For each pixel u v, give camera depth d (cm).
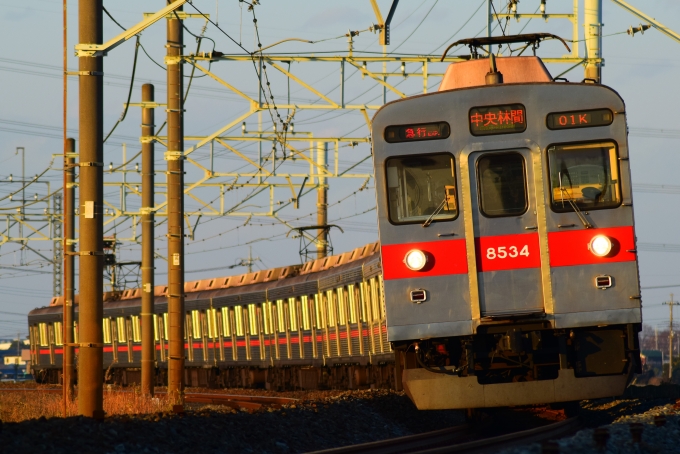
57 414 6275
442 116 4316
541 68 4769
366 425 5475
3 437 3672
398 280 4291
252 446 4497
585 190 4250
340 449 4000
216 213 11919
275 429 4806
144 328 8294
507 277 4262
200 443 4259
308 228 11531
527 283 4256
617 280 4216
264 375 11569
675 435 3741
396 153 4331
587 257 4228
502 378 4384
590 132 4256
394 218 4316
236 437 4500
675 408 4919
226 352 12112
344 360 8981
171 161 6862
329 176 10000
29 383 15338
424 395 4334
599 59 7494
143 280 8381
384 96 7719
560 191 4250
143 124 8581
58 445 3734
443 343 4350
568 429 4712
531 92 4284
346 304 8812
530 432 4300
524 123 4278
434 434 4641
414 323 4275
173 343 6725
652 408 5559
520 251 4262
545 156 4256
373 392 6469
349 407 5694
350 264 8819
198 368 13038
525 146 4269
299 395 9094
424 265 4275
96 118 4638
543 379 4300
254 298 11312
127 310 14150
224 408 7338
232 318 11931
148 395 7575
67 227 9038
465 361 4306
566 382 4247
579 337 4291
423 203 4312
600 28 7531
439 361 4359
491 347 4338
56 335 15688
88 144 4625
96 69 4647
